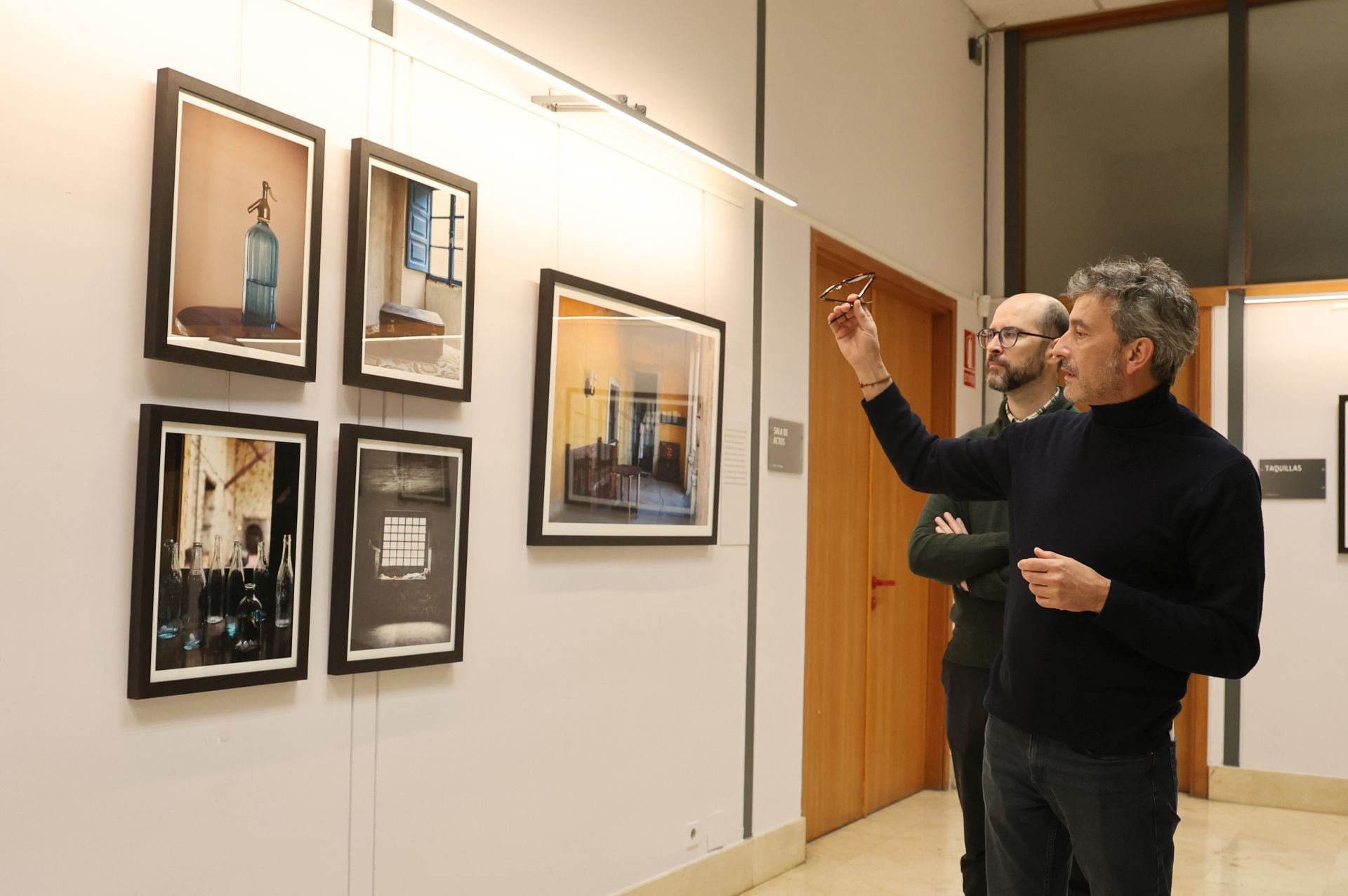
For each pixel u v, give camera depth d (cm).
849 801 475
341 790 232
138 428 194
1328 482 533
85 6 187
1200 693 549
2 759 175
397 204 242
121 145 192
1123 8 588
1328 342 538
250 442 211
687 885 343
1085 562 178
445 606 254
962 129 583
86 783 186
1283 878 412
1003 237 613
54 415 182
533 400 285
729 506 372
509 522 278
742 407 380
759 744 389
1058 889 193
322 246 229
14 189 178
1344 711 522
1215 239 569
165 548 195
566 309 292
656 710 333
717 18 370
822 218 438
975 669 252
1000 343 255
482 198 270
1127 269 177
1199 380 564
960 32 584
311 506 223
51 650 181
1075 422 191
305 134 222
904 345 531
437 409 257
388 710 244
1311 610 532
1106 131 599
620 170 320
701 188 358
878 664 501
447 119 261
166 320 194
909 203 517
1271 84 565
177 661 196
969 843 254
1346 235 544
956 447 207
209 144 203
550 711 291
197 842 204
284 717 220
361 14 240
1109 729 175
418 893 250
